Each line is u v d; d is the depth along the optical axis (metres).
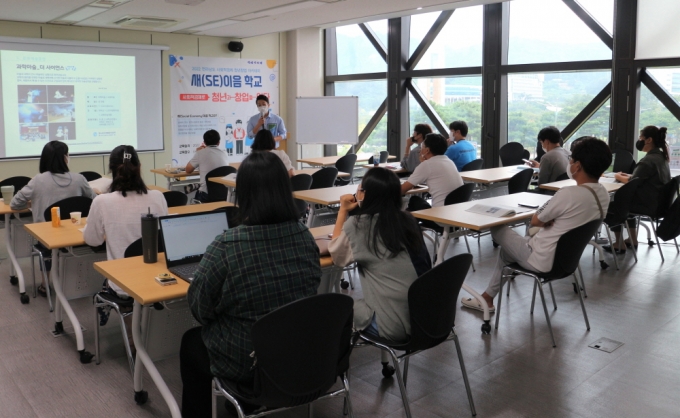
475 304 4.04
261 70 9.98
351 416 2.24
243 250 1.95
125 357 3.31
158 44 8.86
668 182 5.10
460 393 2.90
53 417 2.68
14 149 7.86
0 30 7.52
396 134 9.30
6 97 7.71
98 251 3.42
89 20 7.59
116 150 3.17
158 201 3.15
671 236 4.96
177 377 3.08
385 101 9.55
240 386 2.06
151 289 2.34
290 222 2.04
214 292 1.97
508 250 3.62
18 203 4.06
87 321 3.84
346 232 2.48
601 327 3.73
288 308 1.84
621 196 4.76
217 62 9.48
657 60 6.64
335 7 6.76
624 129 7.00
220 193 6.26
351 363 3.26
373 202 2.47
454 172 4.94
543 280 3.48
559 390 2.92
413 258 2.46
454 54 8.57
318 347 1.98
